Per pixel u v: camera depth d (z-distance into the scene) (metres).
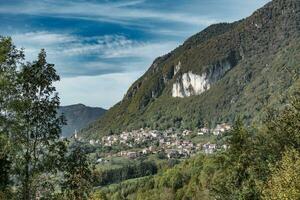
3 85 28.80
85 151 31.59
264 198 38.16
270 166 39.88
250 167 45.00
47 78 30.48
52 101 30.53
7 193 29.30
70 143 31.66
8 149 29.08
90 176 31.34
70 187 30.69
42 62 30.42
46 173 30.06
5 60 29.00
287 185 34.22
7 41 29.30
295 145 43.25
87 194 31.34
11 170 29.50
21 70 29.97
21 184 29.70
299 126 43.09
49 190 30.14
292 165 35.41
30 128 29.81
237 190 44.94
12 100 29.09
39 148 30.06
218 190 46.50
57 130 30.56
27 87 30.12
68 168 30.64
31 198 29.83
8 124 29.17
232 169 46.00
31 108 29.75
